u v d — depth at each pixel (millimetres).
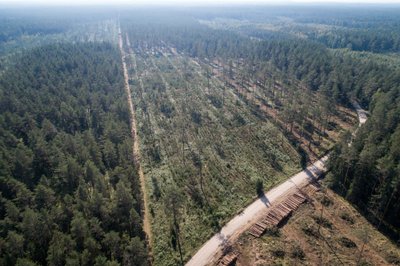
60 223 51719
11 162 64250
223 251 50719
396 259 49000
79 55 158500
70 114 91312
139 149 87000
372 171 59625
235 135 92125
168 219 59094
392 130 72000
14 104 91438
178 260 49812
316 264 48312
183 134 93812
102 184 60031
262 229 54562
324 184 68125
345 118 99938
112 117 93125
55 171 63969
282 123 97875
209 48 196625
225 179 71188
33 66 132625
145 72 162125
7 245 44406
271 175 72188
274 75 132500
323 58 138000
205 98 121625
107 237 47500
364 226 56375
